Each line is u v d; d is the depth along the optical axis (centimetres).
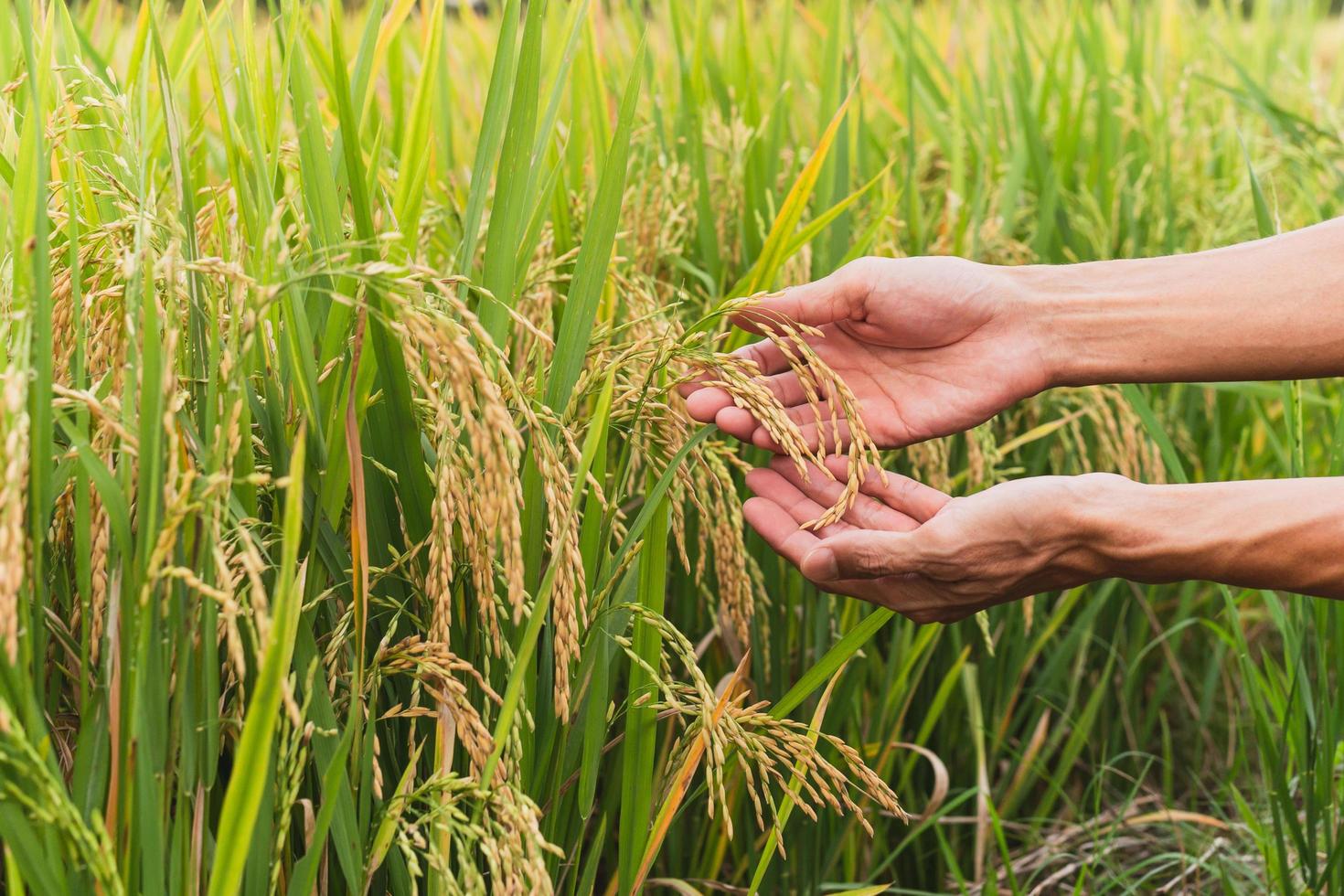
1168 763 122
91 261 85
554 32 128
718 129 122
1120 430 128
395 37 109
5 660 76
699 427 99
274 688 75
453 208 111
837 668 90
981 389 100
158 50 83
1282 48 210
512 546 79
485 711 87
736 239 120
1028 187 139
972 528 91
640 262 113
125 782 78
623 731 99
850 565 93
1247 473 143
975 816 122
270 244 82
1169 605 136
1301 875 114
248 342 78
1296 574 91
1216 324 99
